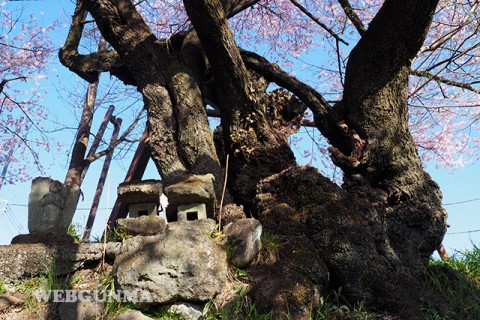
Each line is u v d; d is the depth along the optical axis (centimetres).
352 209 552
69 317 455
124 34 695
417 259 574
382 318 489
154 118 655
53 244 504
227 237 500
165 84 674
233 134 634
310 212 543
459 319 511
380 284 508
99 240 542
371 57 602
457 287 562
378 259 525
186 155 625
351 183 599
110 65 745
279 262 504
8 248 490
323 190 559
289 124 698
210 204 507
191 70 688
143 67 683
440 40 803
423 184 612
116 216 971
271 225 543
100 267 499
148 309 465
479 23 777
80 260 500
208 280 463
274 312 462
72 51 754
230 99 634
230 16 812
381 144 599
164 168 627
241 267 497
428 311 506
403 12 573
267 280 484
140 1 948
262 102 657
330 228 526
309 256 509
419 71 782
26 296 473
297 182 566
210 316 459
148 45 693
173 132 643
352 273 511
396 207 600
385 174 608
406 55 602
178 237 476
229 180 639
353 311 494
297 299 473
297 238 528
